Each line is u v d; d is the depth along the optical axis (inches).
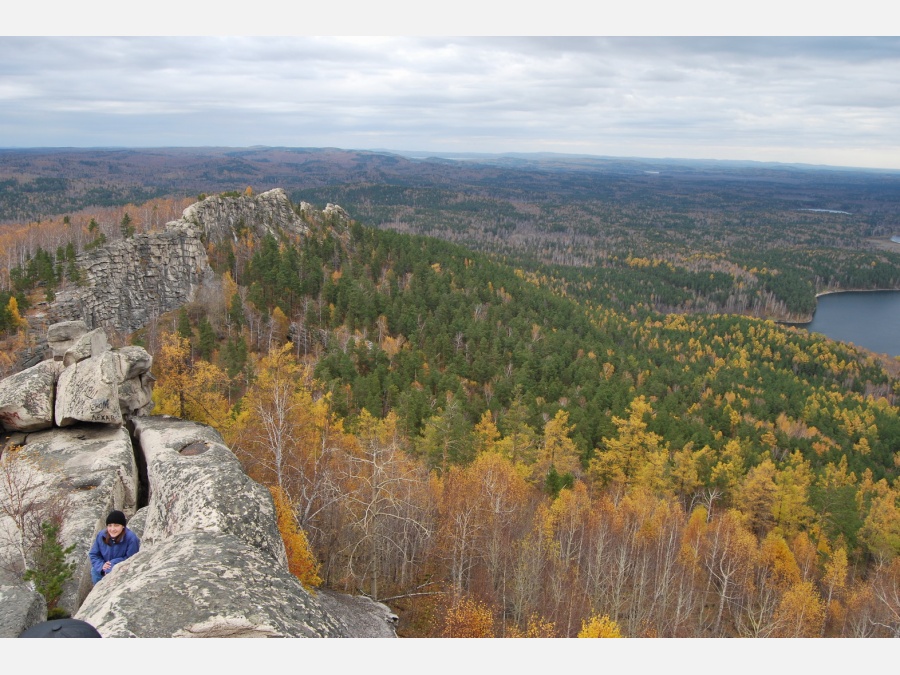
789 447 3688.5
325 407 1626.5
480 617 1122.0
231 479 657.6
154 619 406.6
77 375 1056.2
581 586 1574.8
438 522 1477.6
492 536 1461.6
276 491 903.1
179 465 717.3
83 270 3373.5
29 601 491.8
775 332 7829.7
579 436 2640.3
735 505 2412.6
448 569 1400.1
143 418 1127.0
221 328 3565.5
